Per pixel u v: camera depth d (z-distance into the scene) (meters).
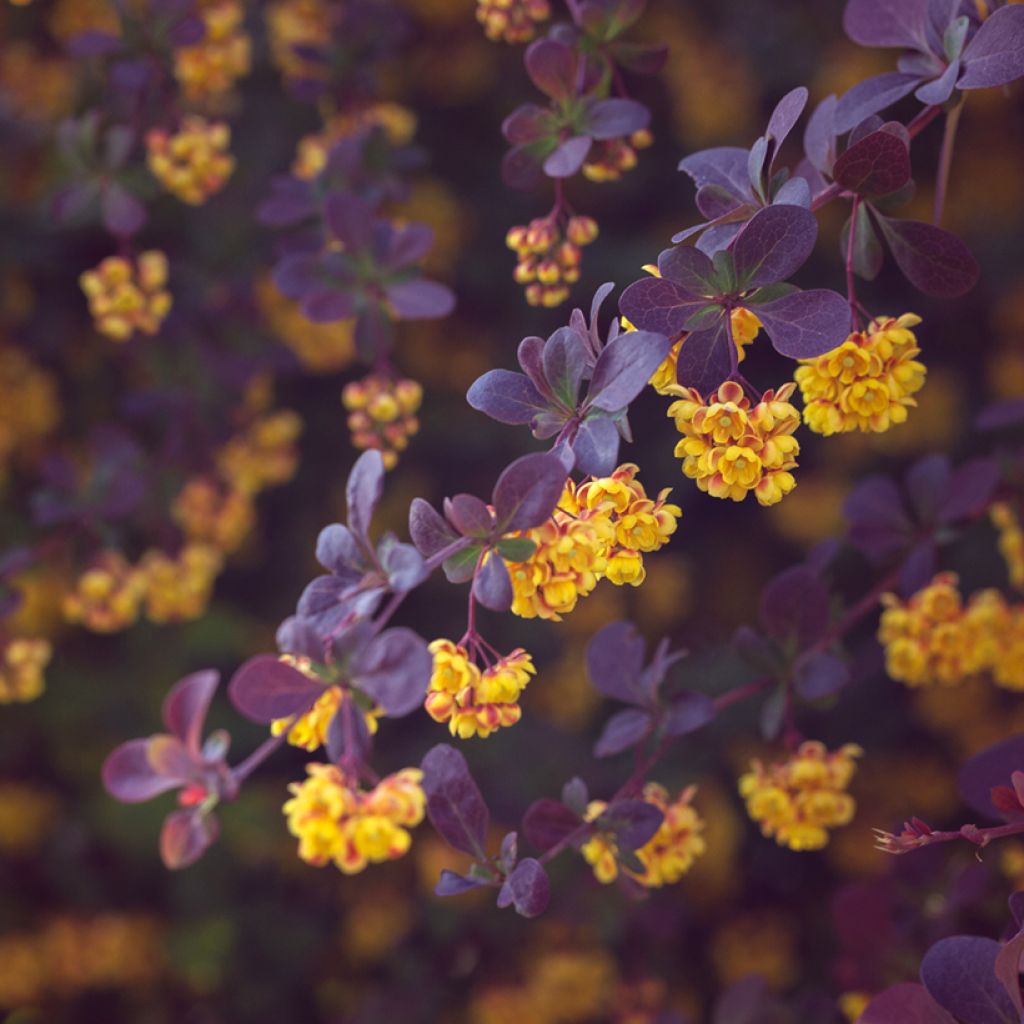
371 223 0.87
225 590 1.82
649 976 1.23
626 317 0.68
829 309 0.67
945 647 0.83
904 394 0.69
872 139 0.68
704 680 1.60
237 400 1.22
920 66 0.73
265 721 0.69
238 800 1.57
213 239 1.42
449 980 1.36
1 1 1.43
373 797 0.68
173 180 0.92
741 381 0.68
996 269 1.98
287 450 1.24
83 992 1.53
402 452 1.86
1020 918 0.69
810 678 0.82
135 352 1.24
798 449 0.67
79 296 1.43
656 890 1.26
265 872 1.59
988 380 1.98
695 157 0.73
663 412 1.89
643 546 0.67
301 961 1.54
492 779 1.56
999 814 0.75
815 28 1.93
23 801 1.50
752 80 1.91
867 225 0.71
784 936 1.46
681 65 1.87
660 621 1.90
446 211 1.77
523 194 1.86
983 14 0.74
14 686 0.99
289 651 0.67
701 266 0.67
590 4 0.81
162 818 1.52
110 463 1.08
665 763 1.56
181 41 0.92
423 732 1.69
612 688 0.81
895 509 0.89
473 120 1.85
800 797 0.80
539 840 0.76
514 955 1.33
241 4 1.42
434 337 1.84
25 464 1.41
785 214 0.67
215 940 1.51
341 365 1.35
